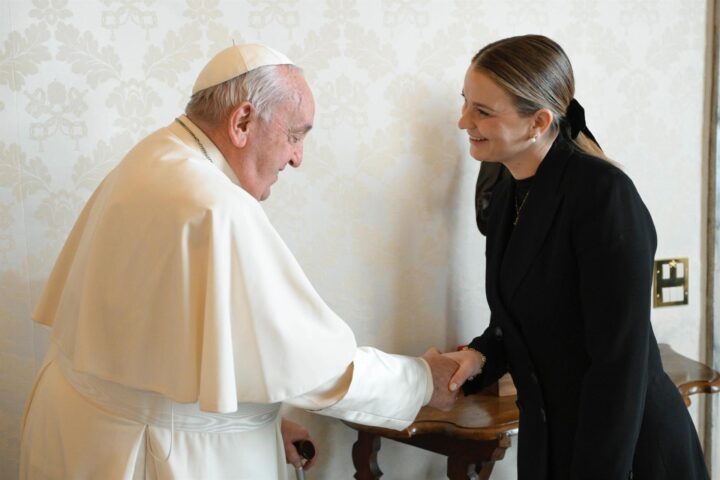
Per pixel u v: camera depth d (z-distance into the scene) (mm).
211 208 1329
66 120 1867
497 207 1687
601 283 1417
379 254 2170
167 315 1346
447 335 2287
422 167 2176
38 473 1534
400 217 2176
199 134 1499
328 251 2119
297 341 1382
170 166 1418
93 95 1875
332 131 2070
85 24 1846
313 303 1417
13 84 1826
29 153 1860
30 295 1918
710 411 2619
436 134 2176
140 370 1369
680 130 2465
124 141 1912
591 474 1427
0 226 1873
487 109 1523
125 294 1378
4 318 1910
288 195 2059
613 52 2340
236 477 1457
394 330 2223
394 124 2127
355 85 2074
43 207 1890
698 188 2520
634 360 1403
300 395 1421
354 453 2104
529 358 1574
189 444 1423
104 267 1396
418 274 2223
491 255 1671
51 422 1501
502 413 1969
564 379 1541
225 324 1305
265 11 1973
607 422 1409
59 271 1636
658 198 2473
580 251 1449
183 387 1321
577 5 2277
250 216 1372
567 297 1505
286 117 1486
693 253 2547
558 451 1559
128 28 1878
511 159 1584
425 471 2357
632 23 2350
